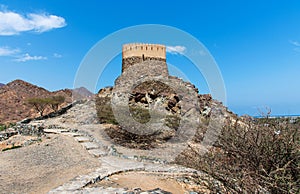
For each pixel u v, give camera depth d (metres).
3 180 10.07
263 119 6.88
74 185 8.81
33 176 10.58
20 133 20.67
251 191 5.87
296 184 5.93
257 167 6.27
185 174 11.01
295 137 6.32
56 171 11.13
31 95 62.50
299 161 6.11
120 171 11.00
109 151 14.95
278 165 6.04
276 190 5.81
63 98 45.59
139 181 9.90
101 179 9.86
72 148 15.05
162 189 9.09
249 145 6.67
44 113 41.31
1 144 17.84
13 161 12.86
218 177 6.60
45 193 8.59
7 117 46.66
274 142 6.43
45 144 15.88
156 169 11.57
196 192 8.92
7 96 58.31
